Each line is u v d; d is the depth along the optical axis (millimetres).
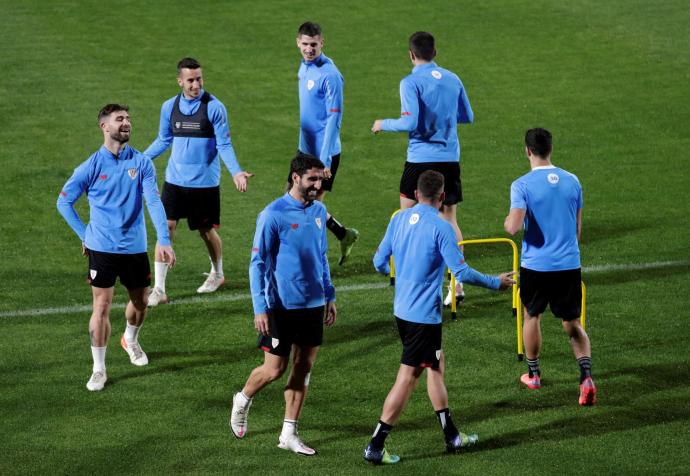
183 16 80125
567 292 32156
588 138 59938
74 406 32188
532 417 31500
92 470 28453
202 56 72438
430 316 28562
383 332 37719
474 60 72688
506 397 32875
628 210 49844
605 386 33438
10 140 58125
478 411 31984
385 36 76812
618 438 30062
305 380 29516
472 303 40344
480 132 61094
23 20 78062
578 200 32156
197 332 37812
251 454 29406
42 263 44031
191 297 41031
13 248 45469
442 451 29609
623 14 81125
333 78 41344
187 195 40531
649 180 53750
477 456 29250
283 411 32125
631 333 37250
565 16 80875
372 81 69000
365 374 34531
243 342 36969
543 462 28812
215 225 41094
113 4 82438
